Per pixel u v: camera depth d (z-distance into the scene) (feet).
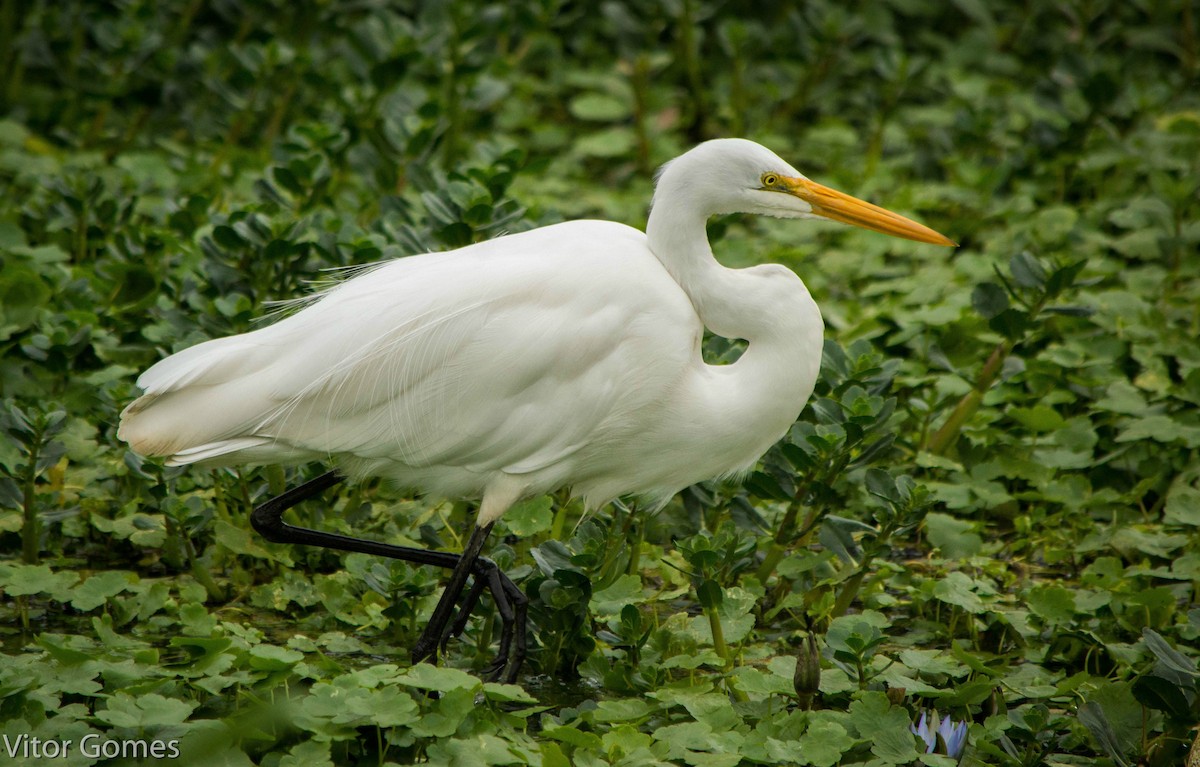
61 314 36.52
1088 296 43.68
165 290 40.16
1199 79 64.80
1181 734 24.49
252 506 32.78
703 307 28.60
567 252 27.50
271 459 27.40
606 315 26.96
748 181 28.32
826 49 64.54
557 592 27.09
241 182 50.70
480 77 62.54
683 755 23.35
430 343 26.58
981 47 68.74
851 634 25.82
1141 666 28.04
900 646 30.53
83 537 33.47
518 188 53.98
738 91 62.80
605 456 28.84
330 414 26.76
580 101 63.05
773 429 29.01
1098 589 31.30
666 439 28.60
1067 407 40.45
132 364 37.29
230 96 55.06
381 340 26.53
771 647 30.42
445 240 36.52
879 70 60.23
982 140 57.31
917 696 27.32
